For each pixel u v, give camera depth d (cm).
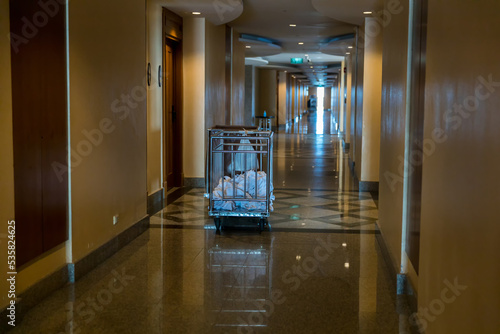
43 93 390
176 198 841
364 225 670
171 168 946
